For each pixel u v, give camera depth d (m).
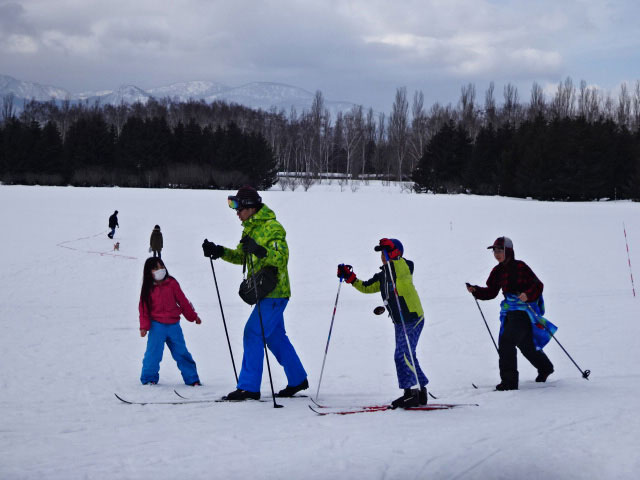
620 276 16.61
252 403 5.83
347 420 4.93
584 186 51.22
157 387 6.88
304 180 76.94
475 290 6.71
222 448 4.12
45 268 20.31
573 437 4.14
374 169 120.81
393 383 6.98
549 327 6.48
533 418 4.72
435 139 65.25
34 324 12.05
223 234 28.33
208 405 5.75
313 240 24.92
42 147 71.12
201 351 9.60
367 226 29.39
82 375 7.58
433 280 16.73
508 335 6.37
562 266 18.31
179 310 7.16
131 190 55.09
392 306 5.61
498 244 6.56
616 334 9.53
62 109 141.25
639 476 3.41
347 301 14.44
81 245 25.06
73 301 15.55
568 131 55.56
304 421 4.93
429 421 4.80
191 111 129.00
